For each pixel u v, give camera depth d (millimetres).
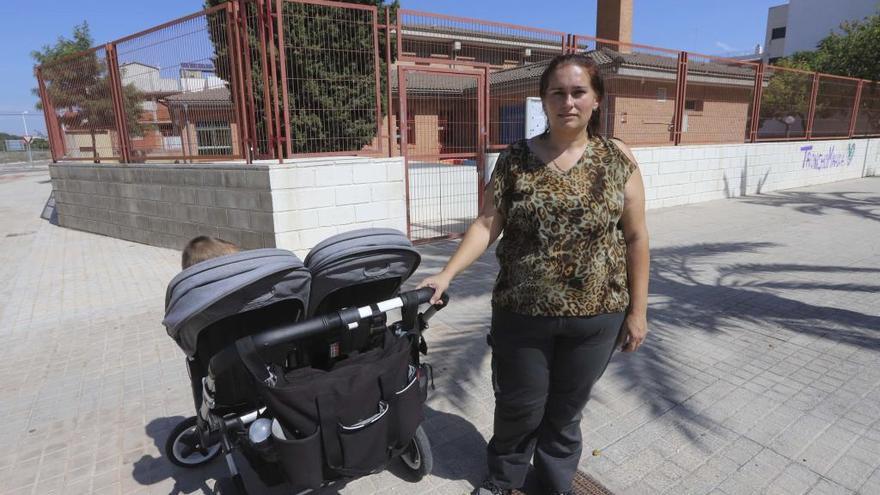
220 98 6730
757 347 4156
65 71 9367
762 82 12414
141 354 4410
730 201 11852
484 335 4512
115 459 2973
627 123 10055
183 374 4008
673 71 10508
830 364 3848
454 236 8273
